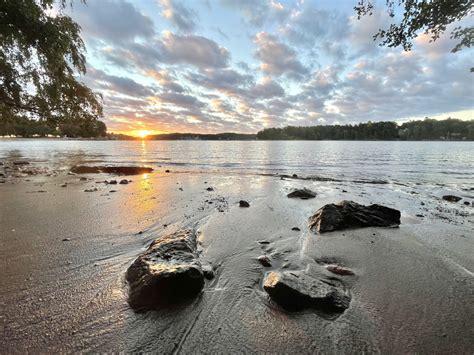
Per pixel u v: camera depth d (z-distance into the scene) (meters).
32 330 2.77
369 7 4.68
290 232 6.15
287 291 3.24
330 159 32.84
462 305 3.30
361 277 4.06
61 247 5.02
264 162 28.94
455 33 4.05
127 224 6.56
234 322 2.96
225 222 6.86
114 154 44.72
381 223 6.59
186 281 3.38
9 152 49.34
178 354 2.50
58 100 14.32
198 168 22.73
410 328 2.87
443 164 25.92
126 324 2.90
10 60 12.71
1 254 4.66
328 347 2.61
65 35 12.55
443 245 5.37
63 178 15.06
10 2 10.37
